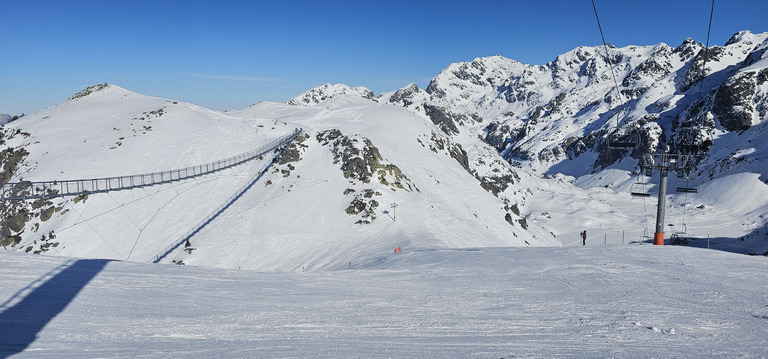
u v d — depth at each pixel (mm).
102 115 130500
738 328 13227
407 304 16703
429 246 54156
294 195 79625
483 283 21422
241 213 74938
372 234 66000
